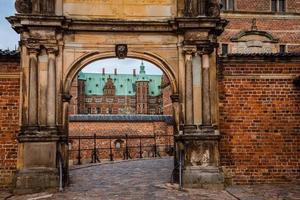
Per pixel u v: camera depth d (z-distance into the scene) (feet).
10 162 52.80
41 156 50.52
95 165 87.61
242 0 112.16
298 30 113.50
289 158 55.36
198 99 53.16
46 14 51.21
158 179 58.80
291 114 55.72
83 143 126.41
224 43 110.52
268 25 112.78
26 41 51.55
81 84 331.16
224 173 54.49
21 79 52.19
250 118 55.47
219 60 55.47
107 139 129.80
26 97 51.65
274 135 55.47
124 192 47.67
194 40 52.75
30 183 49.57
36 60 51.37
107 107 364.58
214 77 53.72
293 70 56.08
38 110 51.49
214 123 53.42
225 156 54.85
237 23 111.55
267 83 55.88
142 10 54.80
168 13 54.85
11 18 50.83
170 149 131.44
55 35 51.90
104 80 371.76
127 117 134.82
